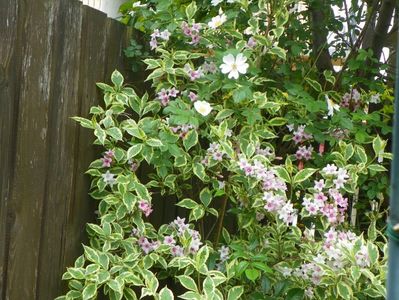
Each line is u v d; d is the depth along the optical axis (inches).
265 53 89.0
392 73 103.0
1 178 64.2
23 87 66.1
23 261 68.7
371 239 84.0
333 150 91.7
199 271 71.5
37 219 70.2
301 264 77.3
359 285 72.8
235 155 81.7
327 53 105.2
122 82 80.8
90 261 77.2
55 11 70.1
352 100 98.0
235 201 84.0
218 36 88.3
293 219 78.3
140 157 81.8
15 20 64.1
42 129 69.7
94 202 81.7
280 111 93.4
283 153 98.6
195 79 84.9
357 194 100.5
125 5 102.4
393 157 31.5
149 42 89.7
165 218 99.0
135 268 74.5
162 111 86.7
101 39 80.2
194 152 85.5
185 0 97.6
